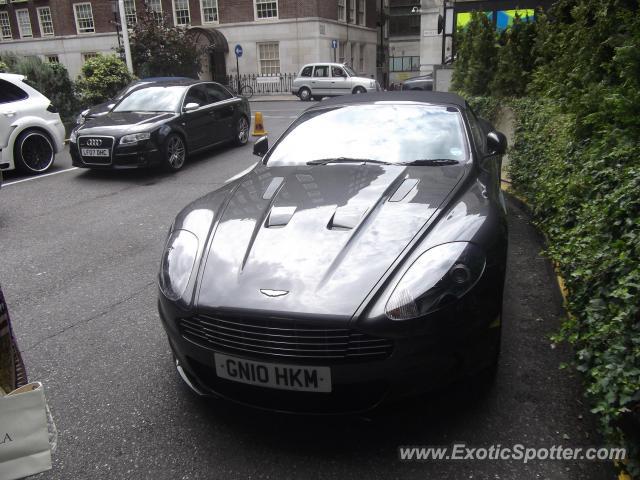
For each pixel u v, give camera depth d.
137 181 8.94
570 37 6.04
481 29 10.09
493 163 4.30
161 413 2.90
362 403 2.51
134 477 2.44
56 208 7.33
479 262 2.60
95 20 34.38
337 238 2.75
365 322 2.35
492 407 2.81
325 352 2.39
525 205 6.16
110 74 15.50
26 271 5.07
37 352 3.59
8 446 1.64
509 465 2.41
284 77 31.92
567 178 4.14
